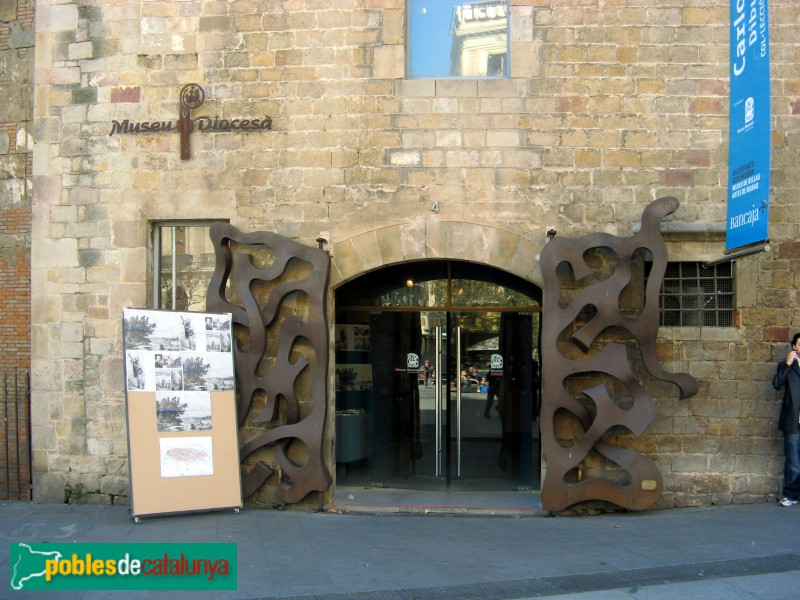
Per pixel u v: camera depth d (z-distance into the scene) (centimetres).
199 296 991
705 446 912
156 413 863
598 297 876
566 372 878
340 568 688
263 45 958
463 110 938
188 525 842
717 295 934
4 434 1009
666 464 911
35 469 973
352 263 941
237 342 933
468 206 932
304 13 955
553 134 930
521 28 938
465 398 1026
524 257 924
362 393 1046
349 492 1002
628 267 876
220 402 898
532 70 934
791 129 927
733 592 604
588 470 905
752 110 805
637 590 614
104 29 982
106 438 963
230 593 621
